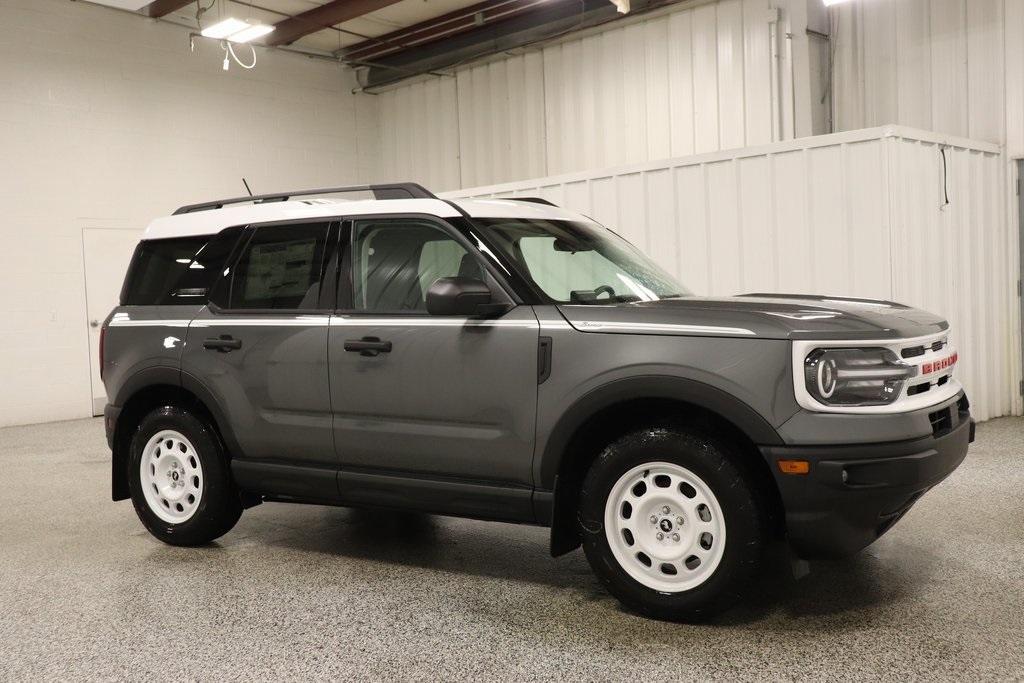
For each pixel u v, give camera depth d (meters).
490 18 12.70
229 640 3.36
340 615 3.61
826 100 10.30
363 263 4.14
